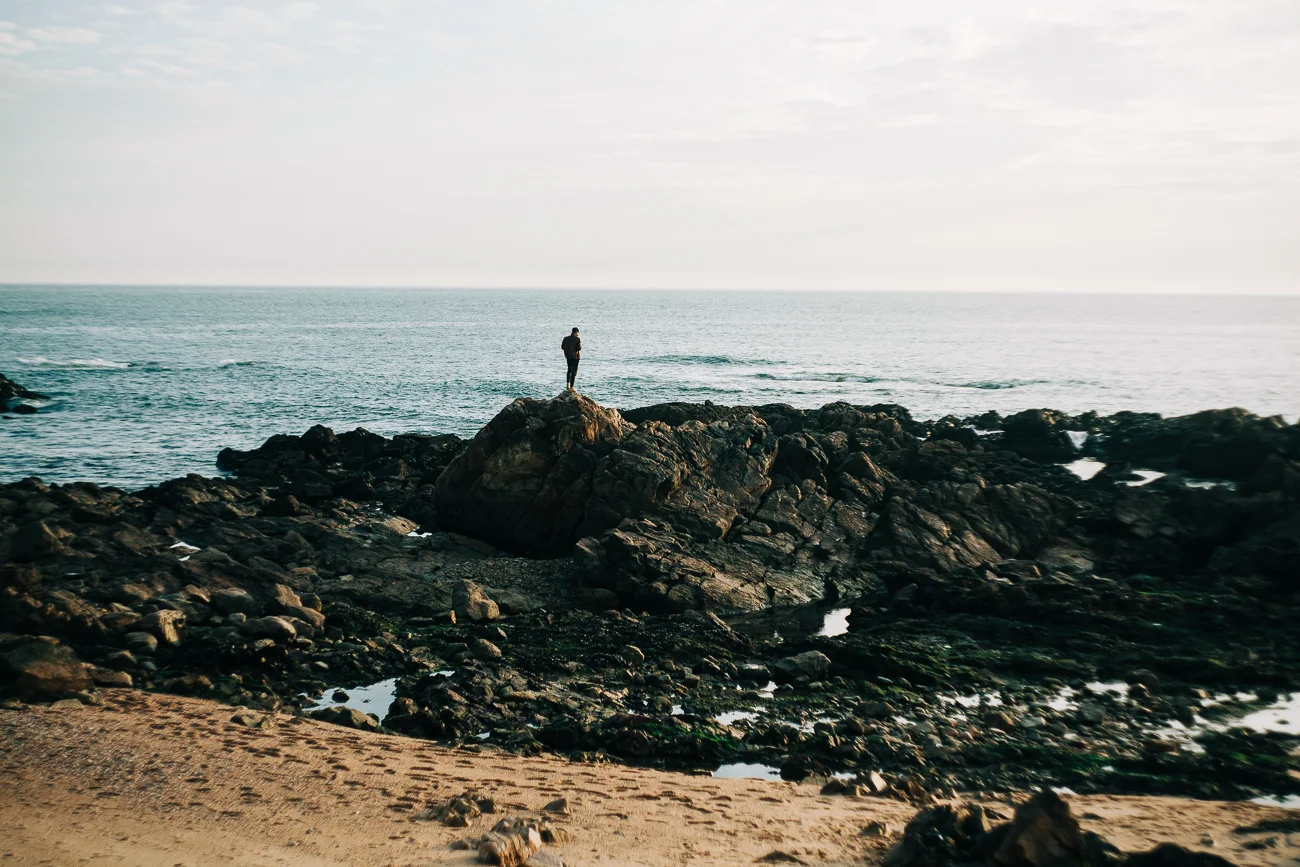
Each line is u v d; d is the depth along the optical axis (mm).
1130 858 9422
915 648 21969
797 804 13305
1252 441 38844
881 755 16094
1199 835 11664
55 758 13555
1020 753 16219
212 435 58719
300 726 16391
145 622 21562
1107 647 21641
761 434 35469
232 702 18281
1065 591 24453
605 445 32625
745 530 30531
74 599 22312
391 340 149000
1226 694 19234
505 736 16781
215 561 26188
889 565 28734
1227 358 115250
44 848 10219
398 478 41688
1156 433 42969
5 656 17641
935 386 85438
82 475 46250
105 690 17891
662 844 11156
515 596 26266
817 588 27906
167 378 87625
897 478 36406
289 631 21812
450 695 18312
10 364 95312
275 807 12062
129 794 12289
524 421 33000
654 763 15898
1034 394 79438
